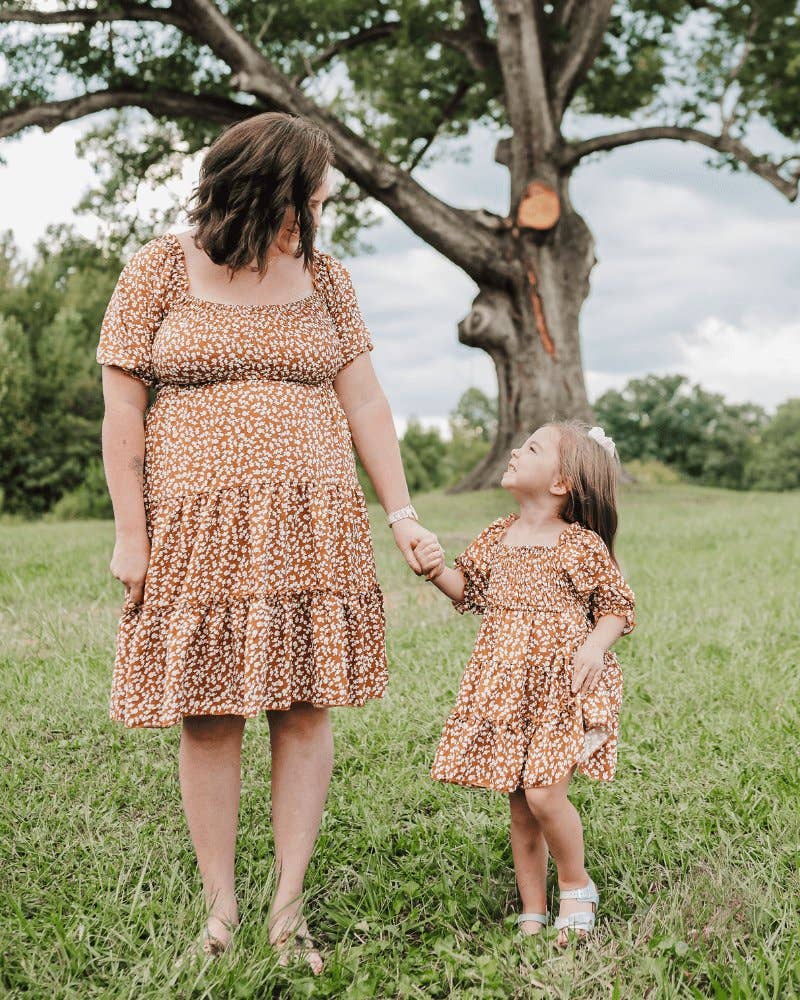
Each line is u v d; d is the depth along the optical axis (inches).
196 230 98.3
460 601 111.3
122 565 95.2
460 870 108.3
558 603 102.9
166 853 111.9
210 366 96.1
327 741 101.3
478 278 729.6
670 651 201.8
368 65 775.1
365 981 86.7
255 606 92.5
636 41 770.2
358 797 128.0
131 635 96.1
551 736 97.9
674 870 108.1
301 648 96.2
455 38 757.3
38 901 101.5
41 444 1177.4
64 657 195.5
